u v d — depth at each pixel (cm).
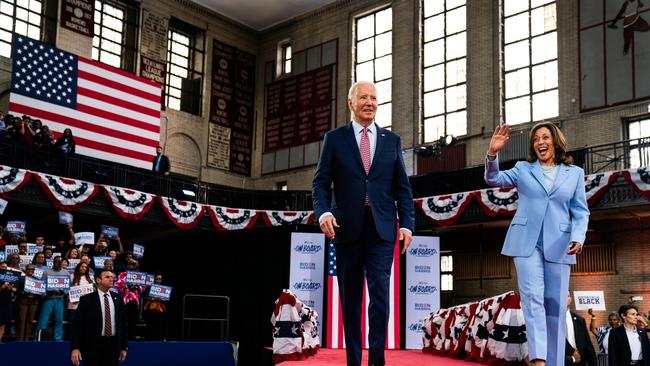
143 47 2838
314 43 3123
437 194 2223
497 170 413
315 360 853
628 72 2195
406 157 2689
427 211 2114
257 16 3206
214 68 3114
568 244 392
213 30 3134
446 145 2398
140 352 1034
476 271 2327
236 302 1619
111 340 777
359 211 393
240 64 3234
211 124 3062
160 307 1719
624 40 2219
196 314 1711
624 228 2042
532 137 416
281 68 3247
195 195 2416
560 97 2350
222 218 2331
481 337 863
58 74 2198
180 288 1786
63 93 2200
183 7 3017
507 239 407
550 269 392
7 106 2373
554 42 2422
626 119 2195
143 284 1652
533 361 379
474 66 2594
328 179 409
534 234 395
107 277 782
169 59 2977
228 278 1655
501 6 2586
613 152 2161
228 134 3131
